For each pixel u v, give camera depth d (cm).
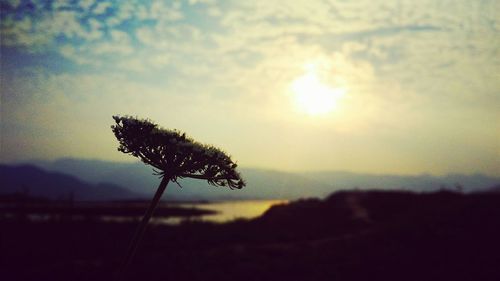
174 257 2073
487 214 2956
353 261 2153
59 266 1852
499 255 2053
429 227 2834
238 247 2703
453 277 1762
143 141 324
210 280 1698
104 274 1728
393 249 2391
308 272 1928
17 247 2367
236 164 354
